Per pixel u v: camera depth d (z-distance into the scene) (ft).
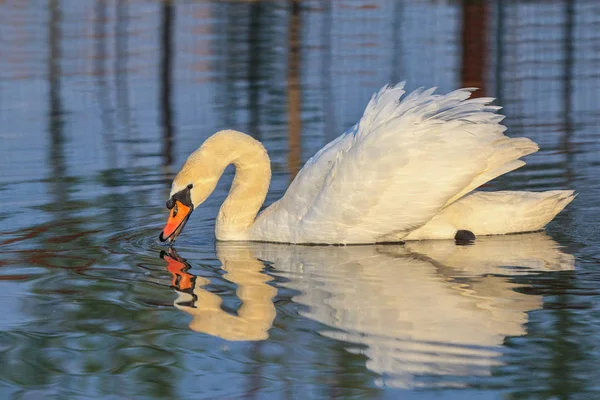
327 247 45.47
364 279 39.60
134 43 107.76
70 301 37.45
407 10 126.62
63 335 33.99
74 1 135.13
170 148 64.90
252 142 47.50
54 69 94.32
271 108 76.48
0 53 102.37
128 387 29.94
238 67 94.48
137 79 89.56
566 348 31.55
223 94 82.53
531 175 56.95
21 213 50.65
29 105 79.25
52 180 57.41
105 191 55.06
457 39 106.83
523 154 44.60
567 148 63.21
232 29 115.85
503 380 29.27
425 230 45.88
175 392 29.30
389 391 28.66
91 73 92.63
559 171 57.72
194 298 37.55
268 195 54.39
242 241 47.26
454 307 35.68
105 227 48.37
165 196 54.13
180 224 46.50
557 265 40.91
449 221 45.96
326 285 38.86
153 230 48.16
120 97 82.02
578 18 120.67
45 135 69.21
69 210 51.29
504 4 131.03
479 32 111.34
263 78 88.84
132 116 75.00
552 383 29.01
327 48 102.99
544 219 46.19
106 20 122.52
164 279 40.22
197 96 81.97
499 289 37.76
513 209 45.70
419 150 44.39
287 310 35.78
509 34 110.93
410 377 29.60
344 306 36.09
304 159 61.31
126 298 37.73
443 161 44.19
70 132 70.03
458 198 45.62
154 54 101.86
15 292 38.58
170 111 76.54
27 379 30.60
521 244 44.60
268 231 46.93
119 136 68.59
